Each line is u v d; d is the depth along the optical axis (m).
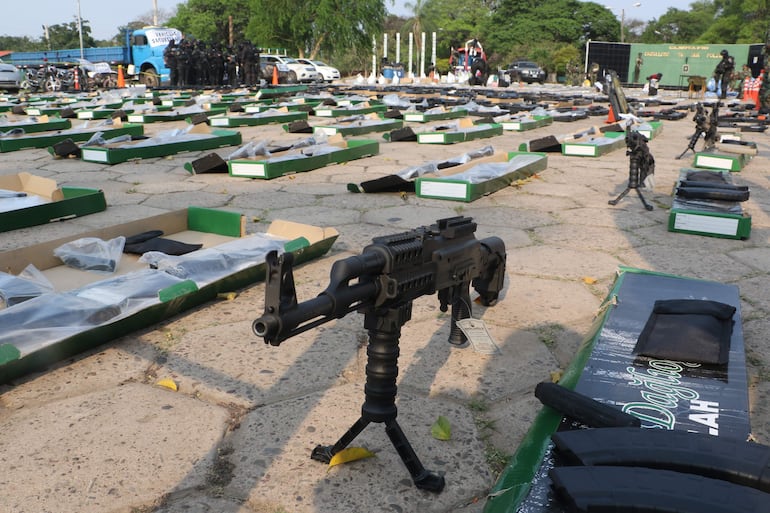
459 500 2.26
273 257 1.69
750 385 3.12
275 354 3.39
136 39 35.34
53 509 2.19
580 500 1.70
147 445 2.56
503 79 38.94
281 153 9.73
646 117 19.02
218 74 32.41
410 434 2.65
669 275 3.84
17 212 6.00
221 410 2.84
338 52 52.06
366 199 7.38
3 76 31.38
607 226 6.20
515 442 2.62
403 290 2.07
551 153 11.32
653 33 93.12
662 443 1.95
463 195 7.21
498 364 3.30
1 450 2.52
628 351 2.85
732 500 1.66
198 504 2.23
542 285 4.51
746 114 19.47
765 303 4.19
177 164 10.10
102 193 6.79
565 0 79.06
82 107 20.84
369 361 2.20
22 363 3.04
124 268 4.56
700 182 6.66
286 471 2.40
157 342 3.54
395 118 16.34
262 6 51.34
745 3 72.88
